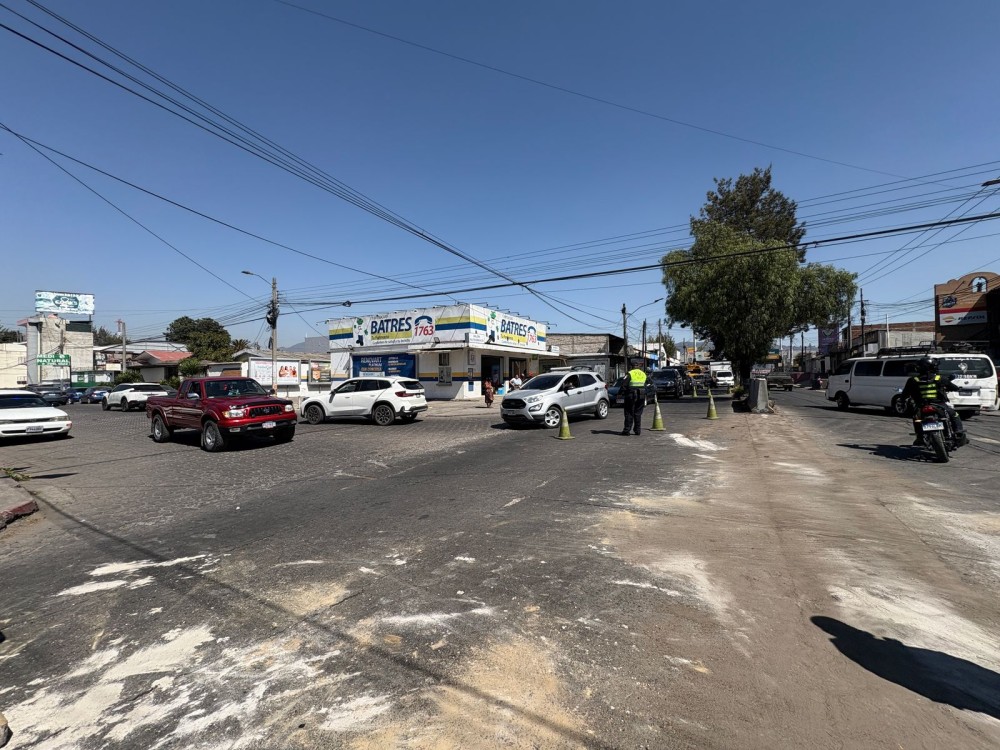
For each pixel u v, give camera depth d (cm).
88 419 2364
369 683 294
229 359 5184
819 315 2952
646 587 406
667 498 670
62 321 5625
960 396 1512
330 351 3366
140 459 1141
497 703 272
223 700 283
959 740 239
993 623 345
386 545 521
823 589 396
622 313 4066
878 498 652
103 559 519
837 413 1822
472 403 2697
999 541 496
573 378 1627
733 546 491
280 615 380
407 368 3102
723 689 279
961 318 3350
